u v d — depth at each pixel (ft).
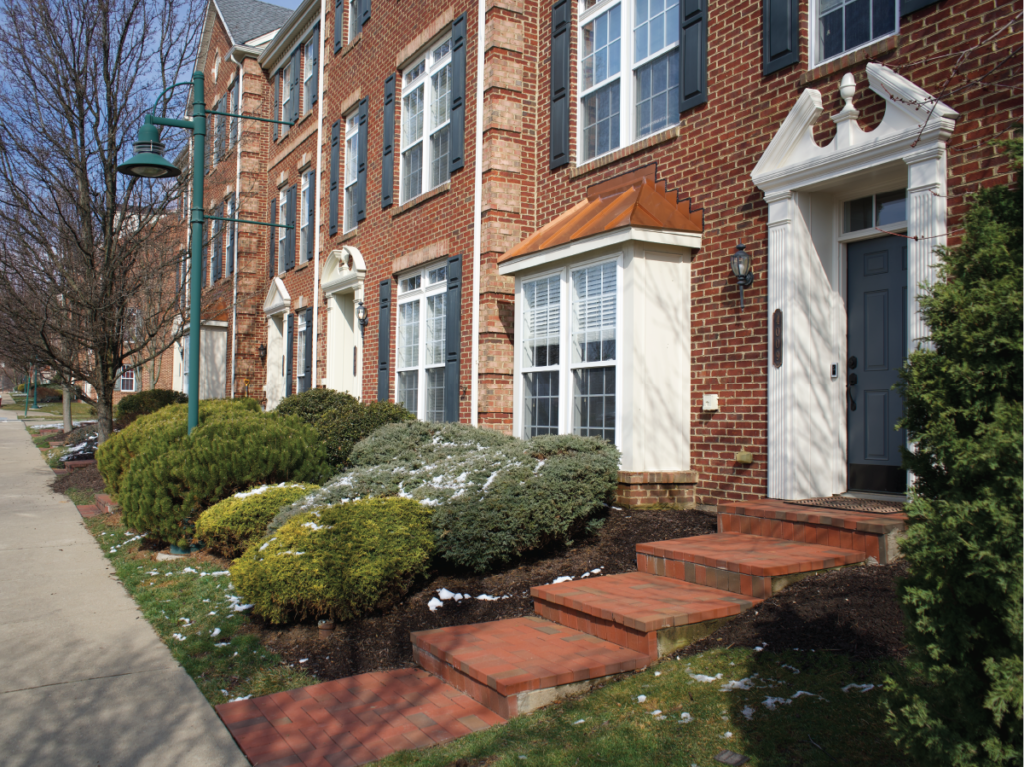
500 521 20.02
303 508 22.16
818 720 11.22
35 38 39.50
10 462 54.29
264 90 66.74
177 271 49.14
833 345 21.97
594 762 11.12
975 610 8.16
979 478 8.17
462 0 35.73
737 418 23.66
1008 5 16.97
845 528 17.67
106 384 45.83
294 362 57.41
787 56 22.48
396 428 30.83
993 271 8.68
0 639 18.01
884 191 21.08
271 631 18.31
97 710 14.24
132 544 27.81
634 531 22.27
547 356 29.37
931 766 8.17
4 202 40.42
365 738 12.86
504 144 33.12
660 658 14.58
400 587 19.01
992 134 16.99
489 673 13.82
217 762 12.23
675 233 24.86
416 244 39.47
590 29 31.40
